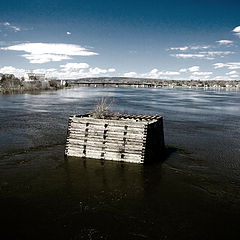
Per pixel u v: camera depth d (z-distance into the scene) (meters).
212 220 14.46
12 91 118.62
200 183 19.05
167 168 21.80
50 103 70.94
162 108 64.38
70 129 23.80
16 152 24.75
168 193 17.41
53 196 16.59
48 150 25.45
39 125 37.50
